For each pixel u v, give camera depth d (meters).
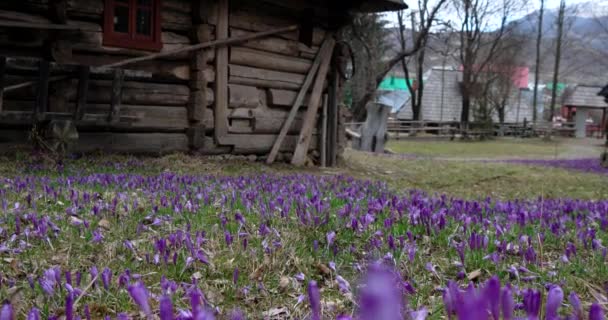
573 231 4.62
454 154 27.80
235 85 11.69
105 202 5.11
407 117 58.88
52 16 9.37
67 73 8.88
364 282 0.56
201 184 6.78
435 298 2.74
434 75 59.94
